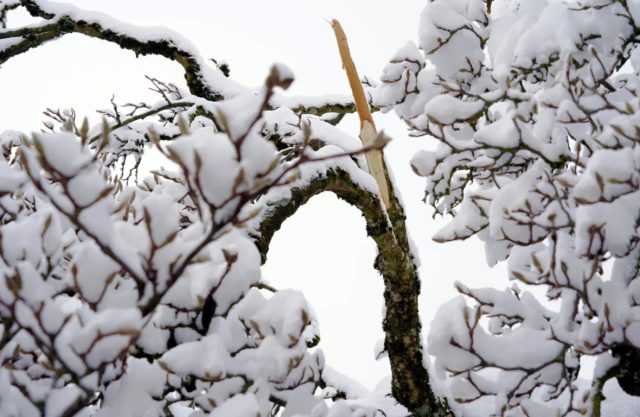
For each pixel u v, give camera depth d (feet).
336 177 11.83
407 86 13.39
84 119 4.78
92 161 4.73
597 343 7.52
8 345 6.29
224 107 4.67
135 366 6.92
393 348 12.76
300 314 6.77
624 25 11.95
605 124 8.89
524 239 8.66
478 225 10.10
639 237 7.52
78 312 5.63
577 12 12.25
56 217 6.24
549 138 10.80
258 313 6.93
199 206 5.17
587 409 8.09
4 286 5.10
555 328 8.14
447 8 13.34
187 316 7.09
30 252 5.74
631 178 7.06
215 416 5.87
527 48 11.93
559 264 7.89
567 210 8.50
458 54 13.30
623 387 8.38
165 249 5.40
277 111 14.10
